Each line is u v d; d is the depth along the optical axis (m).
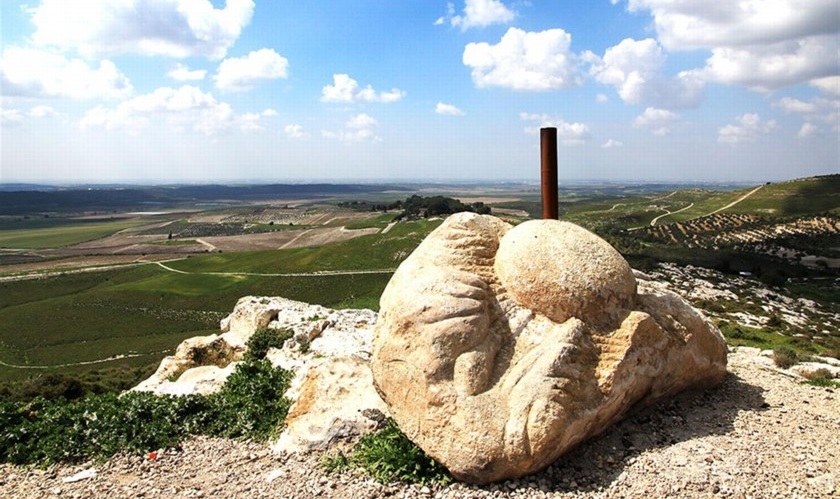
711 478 8.20
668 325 10.48
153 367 35.53
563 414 8.46
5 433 11.05
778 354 17.20
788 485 8.02
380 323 9.95
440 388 8.64
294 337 19.48
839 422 10.27
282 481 9.38
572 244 9.95
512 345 9.39
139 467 10.30
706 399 11.38
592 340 9.48
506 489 8.33
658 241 102.62
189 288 71.56
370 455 9.56
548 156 13.88
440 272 9.71
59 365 46.31
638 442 9.50
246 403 12.51
